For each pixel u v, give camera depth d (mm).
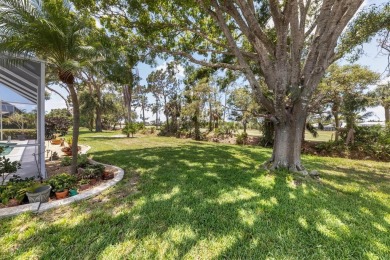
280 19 4844
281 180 4605
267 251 2143
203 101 17141
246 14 4906
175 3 6449
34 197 3305
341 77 9953
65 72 4629
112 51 5590
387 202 3674
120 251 2131
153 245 2227
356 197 3881
